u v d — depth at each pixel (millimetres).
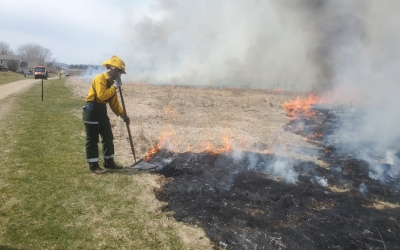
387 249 2934
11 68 77625
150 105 13633
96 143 4703
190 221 3385
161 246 2939
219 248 2932
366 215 3637
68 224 3221
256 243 2986
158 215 3498
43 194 3852
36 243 2867
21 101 12766
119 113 5094
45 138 6598
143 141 6820
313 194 4207
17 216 3291
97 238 3012
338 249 2924
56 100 14016
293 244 2973
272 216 3557
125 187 4227
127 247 2898
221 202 3857
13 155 5262
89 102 4559
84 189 4086
